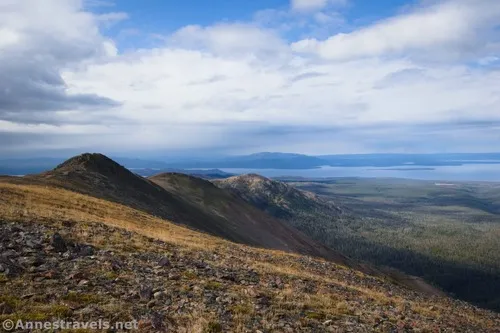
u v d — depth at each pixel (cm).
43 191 4216
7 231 1806
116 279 1416
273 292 1714
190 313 1224
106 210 4081
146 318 1114
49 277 1303
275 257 3419
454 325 2030
